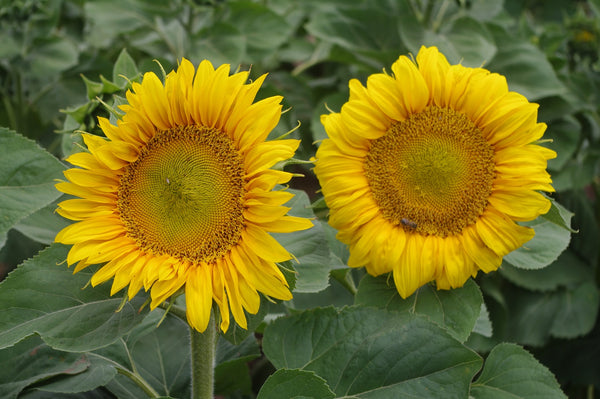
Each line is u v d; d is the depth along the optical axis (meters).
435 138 0.91
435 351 0.90
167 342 1.04
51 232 0.97
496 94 0.90
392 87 0.91
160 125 0.86
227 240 0.85
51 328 0.85
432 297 0.93
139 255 0.85
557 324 1.32
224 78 0.85
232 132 0.86
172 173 0.85
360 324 0.92
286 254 0.84
